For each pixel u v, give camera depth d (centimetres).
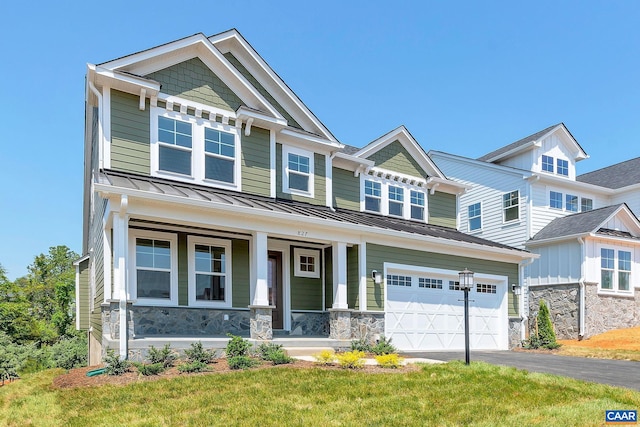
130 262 1218
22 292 4241
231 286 1372
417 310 1522
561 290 2188
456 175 2778
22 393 859
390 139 1884
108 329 1063
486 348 1702
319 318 1541
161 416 668
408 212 1920
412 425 641
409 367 1030
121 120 1236
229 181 1395
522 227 2373
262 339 1180
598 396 801
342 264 1366
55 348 2309
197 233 1330
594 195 2652
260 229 1219
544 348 1706
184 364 956
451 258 1625
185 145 1329
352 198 1773
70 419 665
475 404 739
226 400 741
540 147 2491
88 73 1202
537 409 721
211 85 1399
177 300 1277
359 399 760
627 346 1752
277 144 1534
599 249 2170
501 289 1775
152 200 1058
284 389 803
